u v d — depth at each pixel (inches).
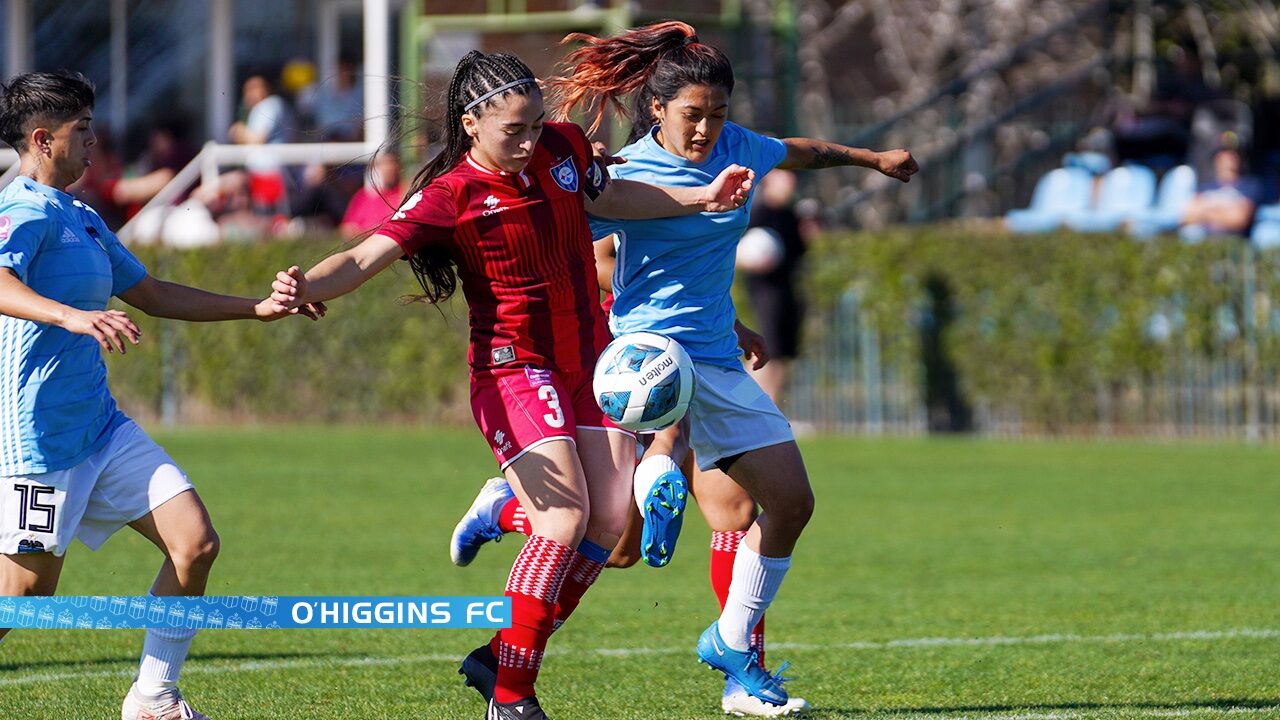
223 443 2262.6
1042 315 2288.4
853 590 1243.8
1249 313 2219.5
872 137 3272.6
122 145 3046.3
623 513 780.6
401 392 2475.4
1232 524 1568.7
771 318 2258.9
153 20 3046.3
